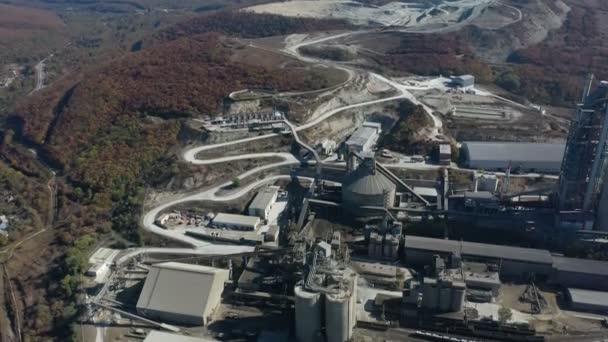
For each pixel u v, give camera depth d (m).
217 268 156.50
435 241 163.25
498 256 154.88
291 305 145.88
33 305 152.25
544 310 141.38
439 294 137.25
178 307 142.25
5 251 176.75
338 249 156.50
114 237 179.50
